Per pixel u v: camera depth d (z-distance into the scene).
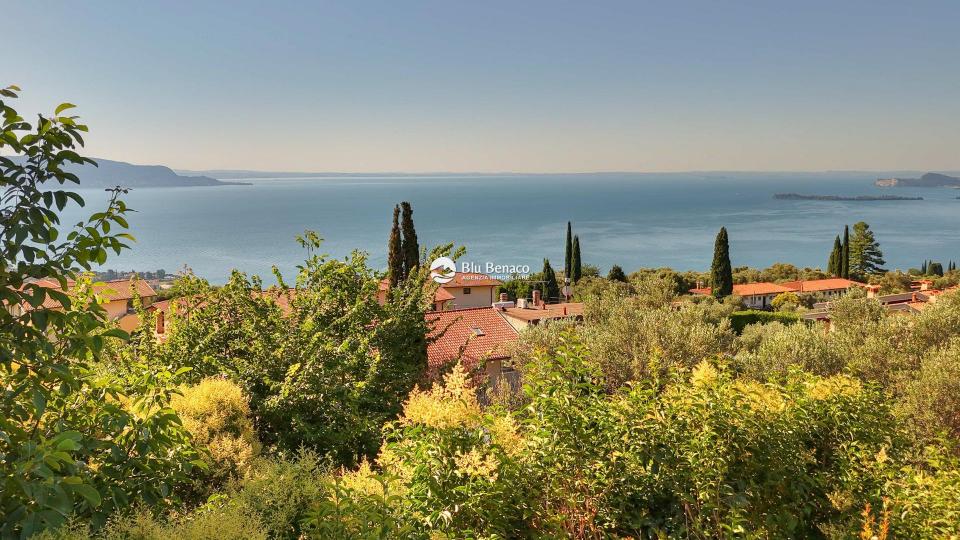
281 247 199.12
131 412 4.37
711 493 5.05
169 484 4.07
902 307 31.31
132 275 8.88
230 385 6.02
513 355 19.91
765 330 24.88
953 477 6.04
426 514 4.25
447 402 5.00
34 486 2.71
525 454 4.97
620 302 23.64
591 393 5.55
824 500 6.00
